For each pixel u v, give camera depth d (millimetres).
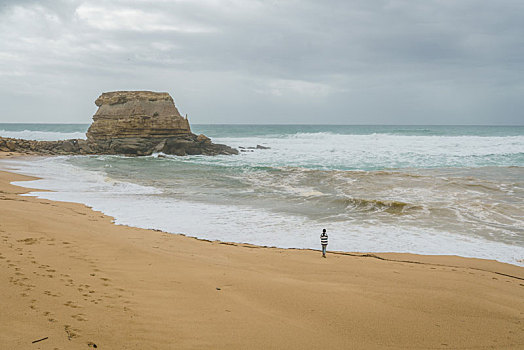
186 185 25891
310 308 6871
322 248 11914
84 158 44344
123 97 51375
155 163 39781
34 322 5234
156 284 7707
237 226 15266
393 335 5922
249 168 34188
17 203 16281
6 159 40500
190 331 5602
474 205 18578
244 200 20859
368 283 8602
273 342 5441
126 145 48812
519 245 12969
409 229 15031
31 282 6809
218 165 37438
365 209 18516
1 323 5066
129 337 5199
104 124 50938
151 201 20172
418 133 89375
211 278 8391
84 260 8820
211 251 11344
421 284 8617
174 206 18969
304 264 10211
